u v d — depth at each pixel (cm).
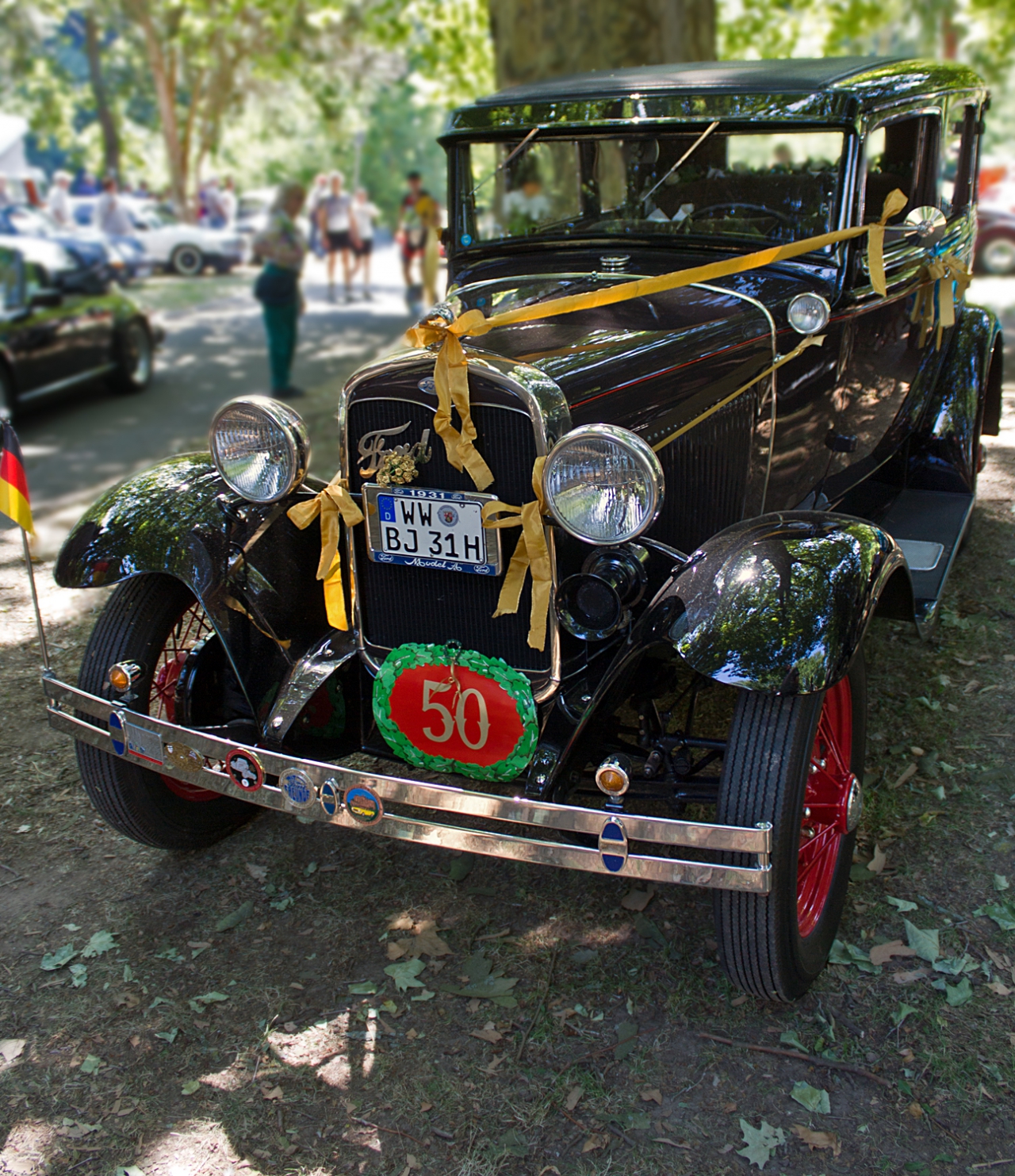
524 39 821
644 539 280
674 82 366
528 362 271
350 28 2630
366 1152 238
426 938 303
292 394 1017
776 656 239
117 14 3072
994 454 655
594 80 390
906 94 373
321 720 304
